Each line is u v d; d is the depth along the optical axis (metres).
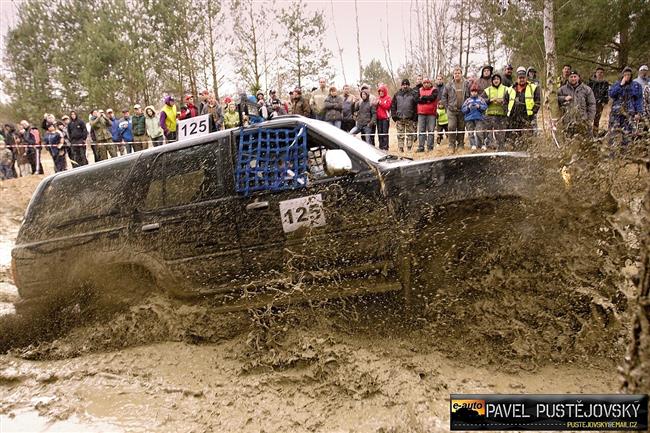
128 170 4.31
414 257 3.59
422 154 11.14
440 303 3.59
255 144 3.97
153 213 4.12
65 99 25.08
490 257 3.52
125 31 22.95
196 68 21.08
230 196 3.92
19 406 3.50
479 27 17.12
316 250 3.74
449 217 3.54
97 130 13.86
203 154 4.09
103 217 4.27
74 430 3.16
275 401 3.27
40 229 4.43
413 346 3.58
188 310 4.10
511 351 3.38
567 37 13.16
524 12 12.59
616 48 14.32
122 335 4.17
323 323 3.81
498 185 3.47
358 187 3.70
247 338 3.96
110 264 4.23
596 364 3.23
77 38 25.53
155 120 13.09
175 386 3.56
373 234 3.64
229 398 3.35
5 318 4.39
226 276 3.95
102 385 3.66
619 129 3.45
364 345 3.65
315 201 3.76
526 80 9.62
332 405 3.16
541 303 3.43
